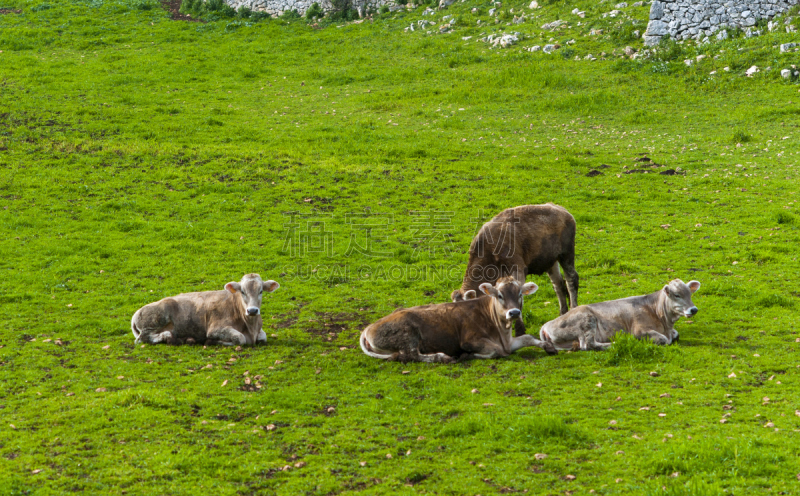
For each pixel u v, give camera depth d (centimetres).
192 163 2288
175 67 3434
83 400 868
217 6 4450
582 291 1403
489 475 682
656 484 638
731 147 2325
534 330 1186
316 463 712
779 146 2284
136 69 3397
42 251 1630
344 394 899
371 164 2312
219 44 3881
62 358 1046
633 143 2433
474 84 3123
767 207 1833
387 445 752
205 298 1133
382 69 3409
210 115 2800
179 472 691
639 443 731
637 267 1521
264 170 2231
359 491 659
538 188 2062
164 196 2023
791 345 1052
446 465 705
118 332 1190
